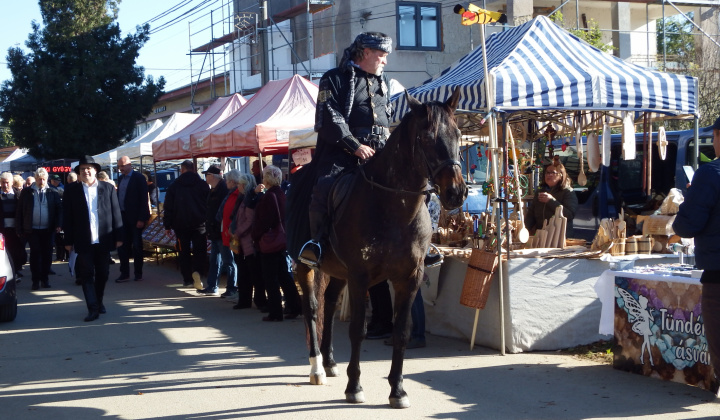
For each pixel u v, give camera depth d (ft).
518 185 24.54
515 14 69.15
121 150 62.13
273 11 106.01
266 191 29.45
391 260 16.52
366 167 16.92
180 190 38.60
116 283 42.83
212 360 23.47
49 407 18.65
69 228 31.22
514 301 22.91
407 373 20.94
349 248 16.83
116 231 32.24
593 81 23.50
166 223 39.32
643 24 90.07
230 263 35.99
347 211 16.92
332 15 91.56
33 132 98.27
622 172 37.45
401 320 17.24
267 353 24.27
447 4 90.07
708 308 14.74
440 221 28.53
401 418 16.83
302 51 99.50
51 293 40.29
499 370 21.03
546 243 24.98
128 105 100.89
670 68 73.10
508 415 17.02
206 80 117.60
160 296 37.58
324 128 17.98
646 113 28.25
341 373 21.22
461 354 23.11
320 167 18.84
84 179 31.07
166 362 23.40
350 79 18.31
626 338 20.57
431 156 15.01
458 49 90.79
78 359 24.18
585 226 38.81
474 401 18.13
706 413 16.83
